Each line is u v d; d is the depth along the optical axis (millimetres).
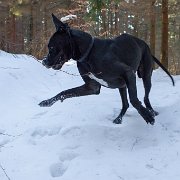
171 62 28359
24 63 10875
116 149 5523
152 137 5844
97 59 5523
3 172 5078
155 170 4887
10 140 6129
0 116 7344
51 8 20750
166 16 14914
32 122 6730
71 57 5547
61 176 4887
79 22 16438
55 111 7152
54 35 5441
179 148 5426
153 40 18094
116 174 4797
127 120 6488
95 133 5969
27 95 8523
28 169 5094
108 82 5766
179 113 6602
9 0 19391
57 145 5727
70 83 10336
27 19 22750
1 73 9234
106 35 18203
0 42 11070
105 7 9750
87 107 7164
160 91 9125
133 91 5641
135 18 20797
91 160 5184
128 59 6012
